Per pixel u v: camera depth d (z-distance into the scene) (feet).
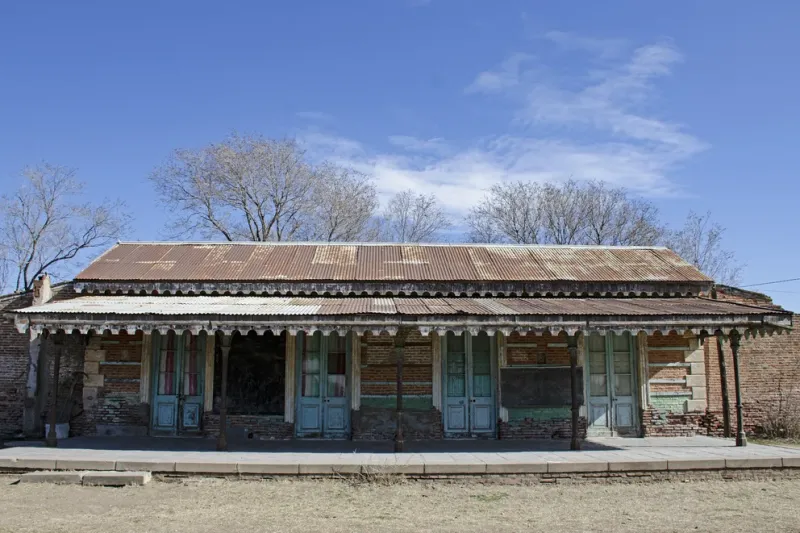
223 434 42.73
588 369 51.62
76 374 50.90
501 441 48.52
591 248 61.77
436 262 56.44
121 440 47.47
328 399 50.14
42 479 36.01
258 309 43.21
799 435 51.85
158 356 51.16
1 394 51.78
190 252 58.18
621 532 27.94
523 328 41.27
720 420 51.98
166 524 28.60
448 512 30.96
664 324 41.88
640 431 51.21
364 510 31.09
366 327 41.04
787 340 54.39
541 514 30.76
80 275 51.44
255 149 115.34
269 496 33.53
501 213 125.90
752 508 32.04
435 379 49.96
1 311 52.34
